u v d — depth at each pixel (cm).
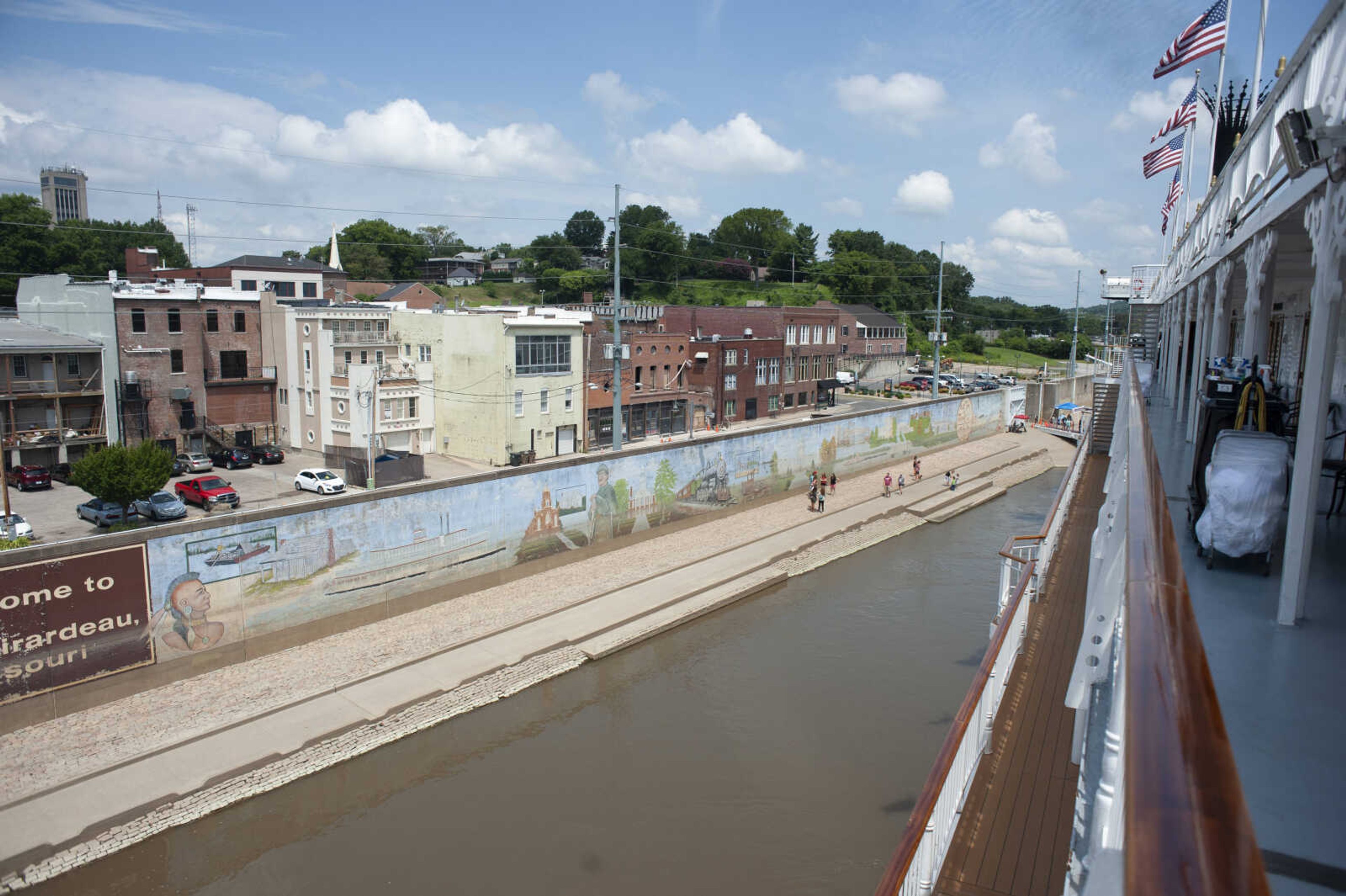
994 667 845
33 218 7525
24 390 4191
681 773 1989
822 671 2555
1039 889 638
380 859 1670
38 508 3769
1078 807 446
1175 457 1259
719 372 6353
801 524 4053
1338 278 547
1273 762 416
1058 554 1475
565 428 5159
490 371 4759
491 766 2002
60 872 1559
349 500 2464
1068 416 7306
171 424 4828
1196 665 171
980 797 764
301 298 6762
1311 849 354
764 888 1616
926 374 10250
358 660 2353
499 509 2920
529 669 2436
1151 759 135
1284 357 1523
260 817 1761
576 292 11025
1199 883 93
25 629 1875
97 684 1998
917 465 5191
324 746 1975
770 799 1894
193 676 2173
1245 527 702
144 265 6372
